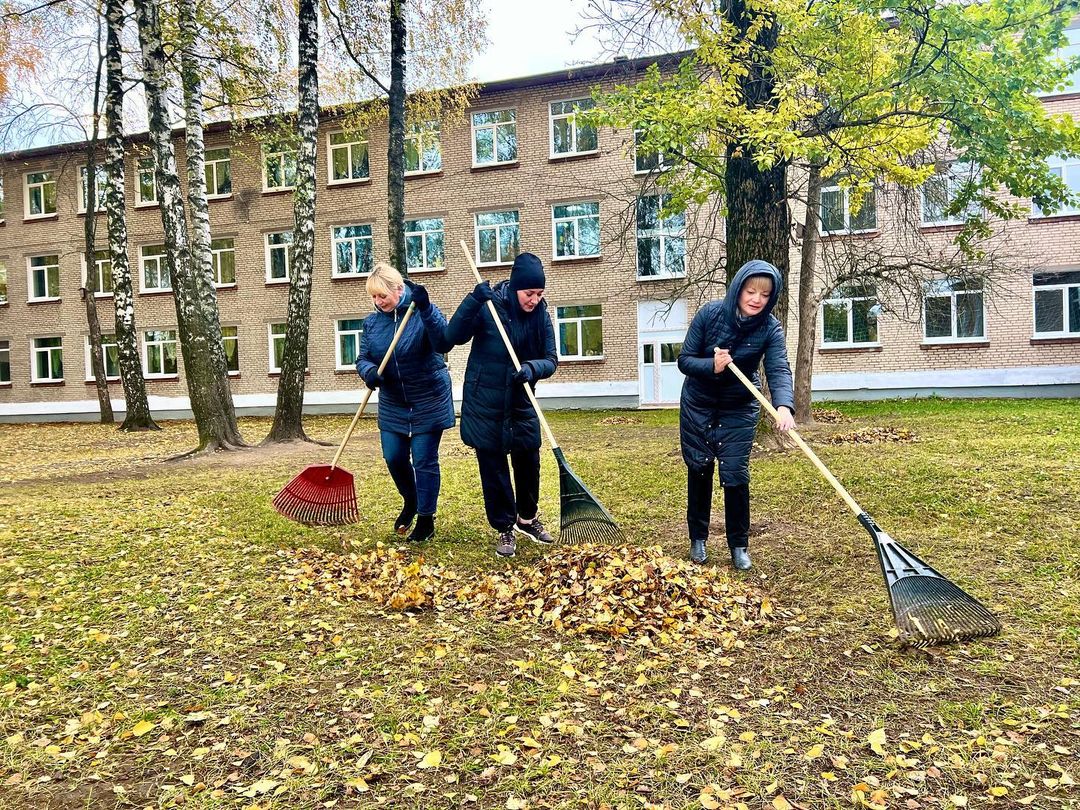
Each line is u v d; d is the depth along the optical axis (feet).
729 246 30.83
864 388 64.39
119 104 61.41
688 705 9.70
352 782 7.90
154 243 86.79
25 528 20.86
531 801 7.61
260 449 41.55
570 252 73.20
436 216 76.84
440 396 17.67
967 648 11.10
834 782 7.86
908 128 33.45
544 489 24.95
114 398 89.45
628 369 71.36
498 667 11.00
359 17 50.31
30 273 92.73
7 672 11.06
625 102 29.45
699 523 15.80
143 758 8.58
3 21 48.91
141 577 15.89
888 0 26.99
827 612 12.91
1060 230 59.47
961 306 60.85
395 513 21.75
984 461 24.38
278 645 12.00
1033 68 28.09
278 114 55.88
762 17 27.91
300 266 43.83
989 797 7.48
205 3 43.93
